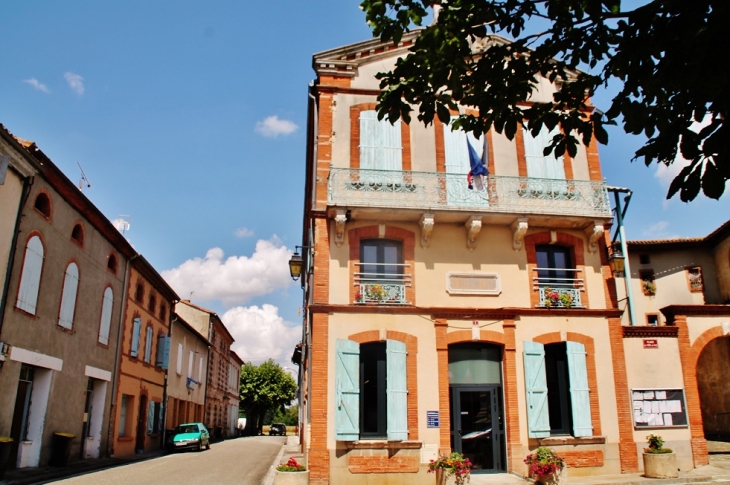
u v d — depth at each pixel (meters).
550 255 17.08
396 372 15.06
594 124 5.38
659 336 16.53
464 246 16.47
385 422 15.00
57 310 17.80
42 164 16.34
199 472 17.28
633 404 15.90
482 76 5.80
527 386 15.41
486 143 17.53
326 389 14.80
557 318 16.19
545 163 17.77
